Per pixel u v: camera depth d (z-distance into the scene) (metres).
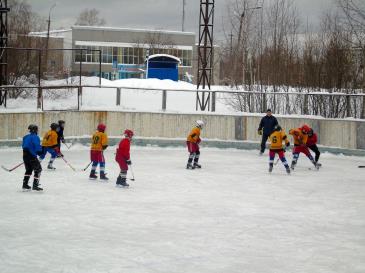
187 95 24.75
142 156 20.42
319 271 7.38
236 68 32.88
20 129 20.91
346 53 28.11
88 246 8.24
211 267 7.42
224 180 15.32
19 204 11.24
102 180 14.53
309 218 10.80
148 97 24.56
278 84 29.62
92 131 22.67
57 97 25.72
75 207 11.12
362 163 20.08
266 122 21.42
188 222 10.10
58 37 62.25
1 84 24.17
